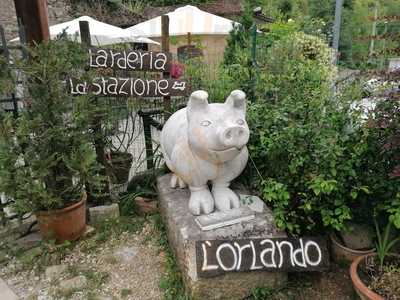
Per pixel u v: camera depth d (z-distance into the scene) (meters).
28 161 2.69
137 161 4.22
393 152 2.21
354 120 2.42
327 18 12.28
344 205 2.32
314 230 2.63
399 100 2.07
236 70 3.99
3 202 3.31
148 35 8.40
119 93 3.23
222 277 2.23
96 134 3.20
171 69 3.40
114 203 3.48
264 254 2.29
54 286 2.56
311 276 2.51
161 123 3.83
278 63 3.66
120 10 13.71
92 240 3.07
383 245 2.27
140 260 2.80
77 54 2.94
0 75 2.69
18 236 3.10
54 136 2.74
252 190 2.81
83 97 2.87
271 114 2.77
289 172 2.48
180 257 2.40
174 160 2.49
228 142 2.08
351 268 2.22
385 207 2.21
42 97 2.74
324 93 2.81
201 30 8.47
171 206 2.69
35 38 3.04
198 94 2.22
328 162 2.28
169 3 15.58
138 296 2.42
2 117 2.81
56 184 2.95
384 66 2.32
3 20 10.73
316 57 4.58
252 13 8.77
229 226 2.37
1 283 2.62
